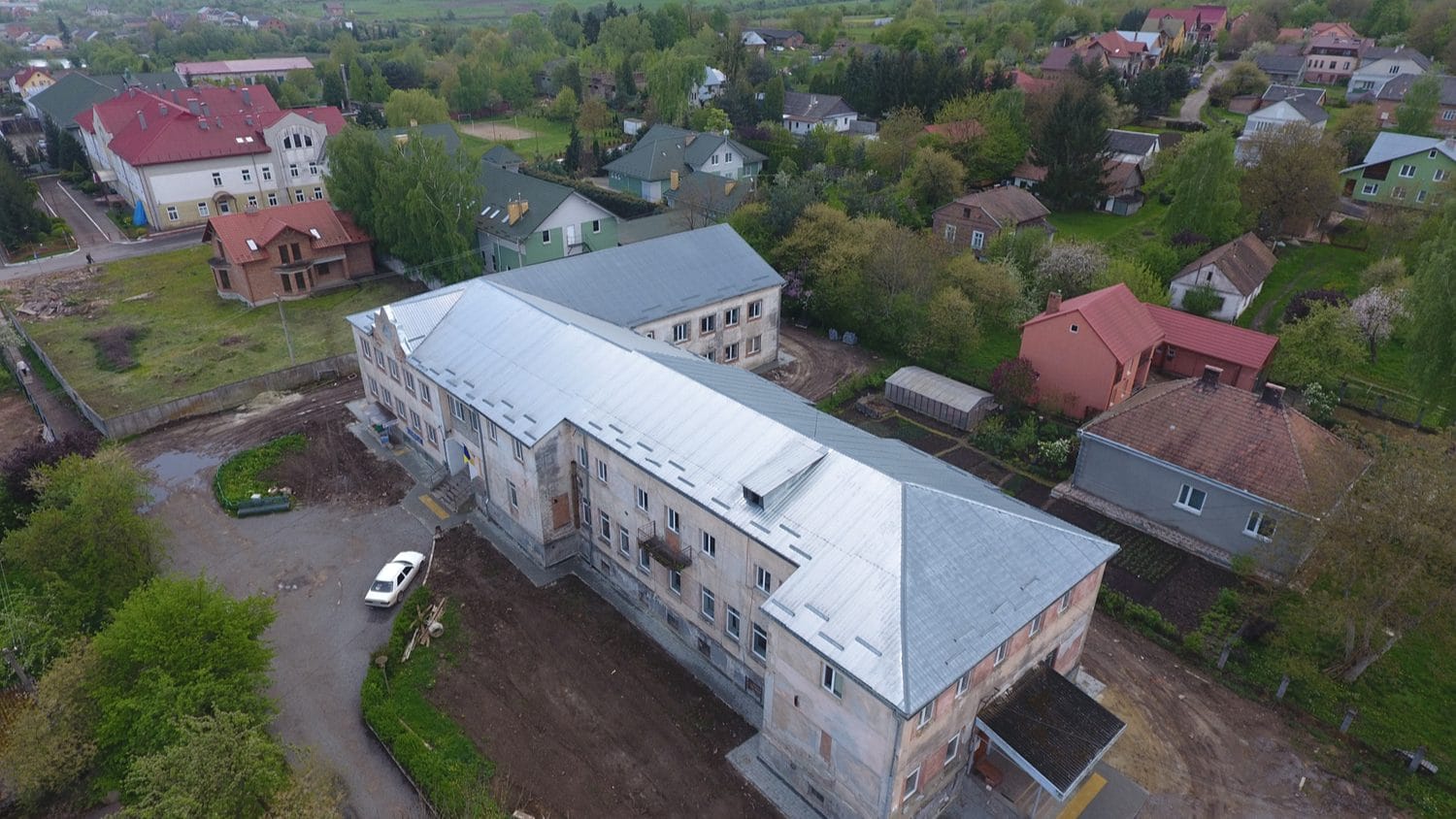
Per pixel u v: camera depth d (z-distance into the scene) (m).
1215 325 58.31
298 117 98.12
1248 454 41.28
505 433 40.31
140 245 89.25
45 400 58.56
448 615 38.25
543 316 45.97
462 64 167.62
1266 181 84.00
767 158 114.19
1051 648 31.44
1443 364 47.91
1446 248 49.81
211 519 45.59
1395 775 30.55
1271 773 30.70
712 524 32.41
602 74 172.25
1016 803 28.72
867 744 25.97
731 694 34.34
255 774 26.17
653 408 37.69
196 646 30.17
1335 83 152.62
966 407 53.56
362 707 33.25
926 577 27.39
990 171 105.50
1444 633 32.53
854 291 64.31
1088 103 96.06
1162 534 43.62
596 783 30.39
